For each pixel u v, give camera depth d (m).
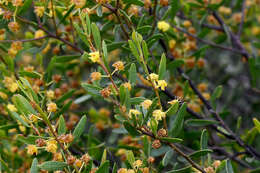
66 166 0.59
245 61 1.02
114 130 0.71
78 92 0.90
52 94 0.71
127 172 0.60
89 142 0.78
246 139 0.78
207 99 0.87
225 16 1.01
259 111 1.02
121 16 0.71
